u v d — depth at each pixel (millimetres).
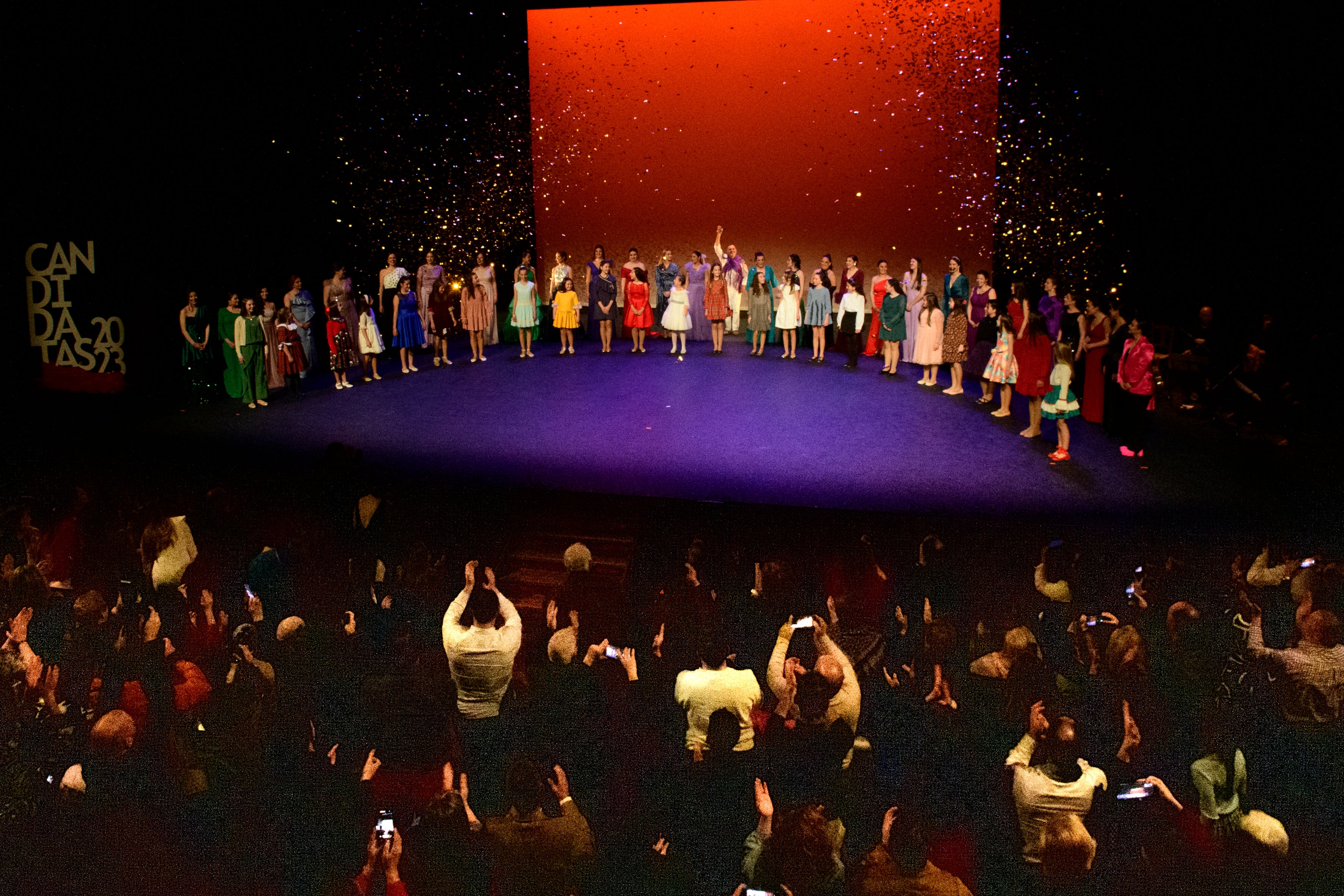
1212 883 4488
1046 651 6422
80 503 8461
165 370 11633
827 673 5152
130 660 6551
